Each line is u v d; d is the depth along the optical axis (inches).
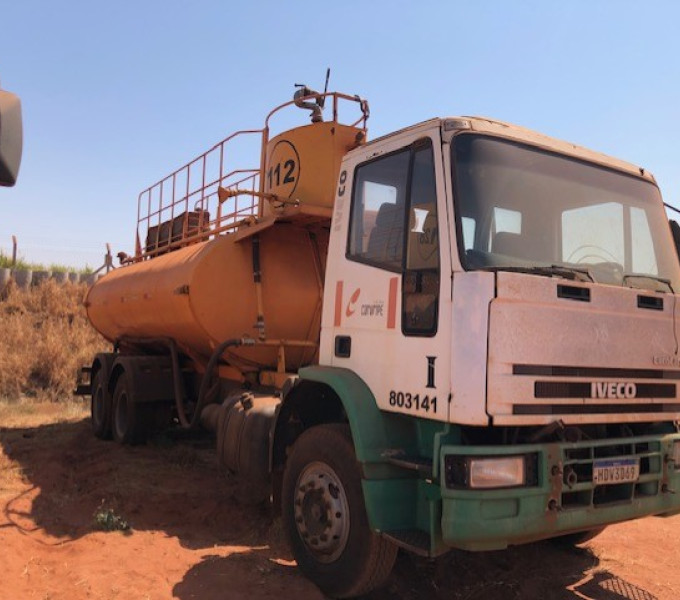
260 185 319.3
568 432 158.1
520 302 147.6
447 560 203.3
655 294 173.2
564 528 150.6
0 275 851.4
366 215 187.5
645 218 196.1
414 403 157.9
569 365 153.5
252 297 302.4
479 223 158.1
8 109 100.3
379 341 172.7
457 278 150.3
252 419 233.1
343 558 170.7
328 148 286.7
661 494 169.0
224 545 216.5
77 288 842.8
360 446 163.3
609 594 187.2
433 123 166.1
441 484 144.0
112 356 412.2
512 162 169.0
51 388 561.9
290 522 192.2
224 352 301.4
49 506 249.9
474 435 157.3
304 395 205.2
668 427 186.7
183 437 387.9
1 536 211.6
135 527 229.9
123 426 372.8
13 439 388.2
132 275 391.2
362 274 183.2
